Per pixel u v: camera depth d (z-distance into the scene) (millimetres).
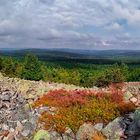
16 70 84875
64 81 100062
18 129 20328
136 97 23750
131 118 18500
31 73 82375
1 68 88438
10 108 24906
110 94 23875
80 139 18016
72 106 22188
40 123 20188
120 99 22766
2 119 22812
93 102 22328
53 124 19672
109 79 59219
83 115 20000
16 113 22797
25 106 23078
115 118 19312
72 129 19000
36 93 27797
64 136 18594
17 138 19531
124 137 17219
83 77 105562
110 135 17688
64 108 21578
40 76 83438
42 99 23969
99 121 19391
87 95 24359
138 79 93062
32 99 26016
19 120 21797
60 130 18969
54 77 102875
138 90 28750
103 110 20328
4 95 27297
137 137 16922
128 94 23844
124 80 59969
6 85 33000
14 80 37031
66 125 19234
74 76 106625
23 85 32875
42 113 21297
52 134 18797
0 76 40438
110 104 21344
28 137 19516
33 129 19906
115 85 35656
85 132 18094
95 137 17578
